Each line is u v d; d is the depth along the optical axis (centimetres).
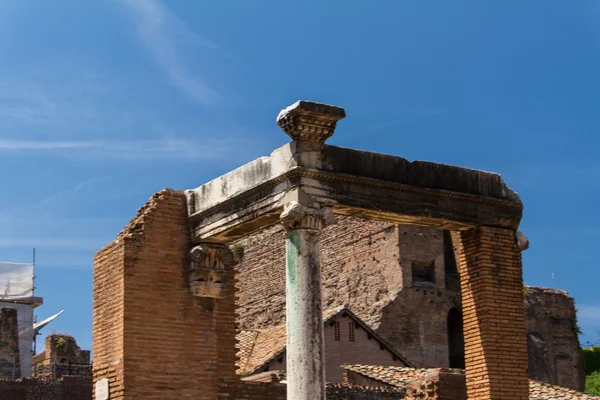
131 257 3034
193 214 3125
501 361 3105
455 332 7062
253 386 3216
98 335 3102
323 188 2841
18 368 6281
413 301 6800
